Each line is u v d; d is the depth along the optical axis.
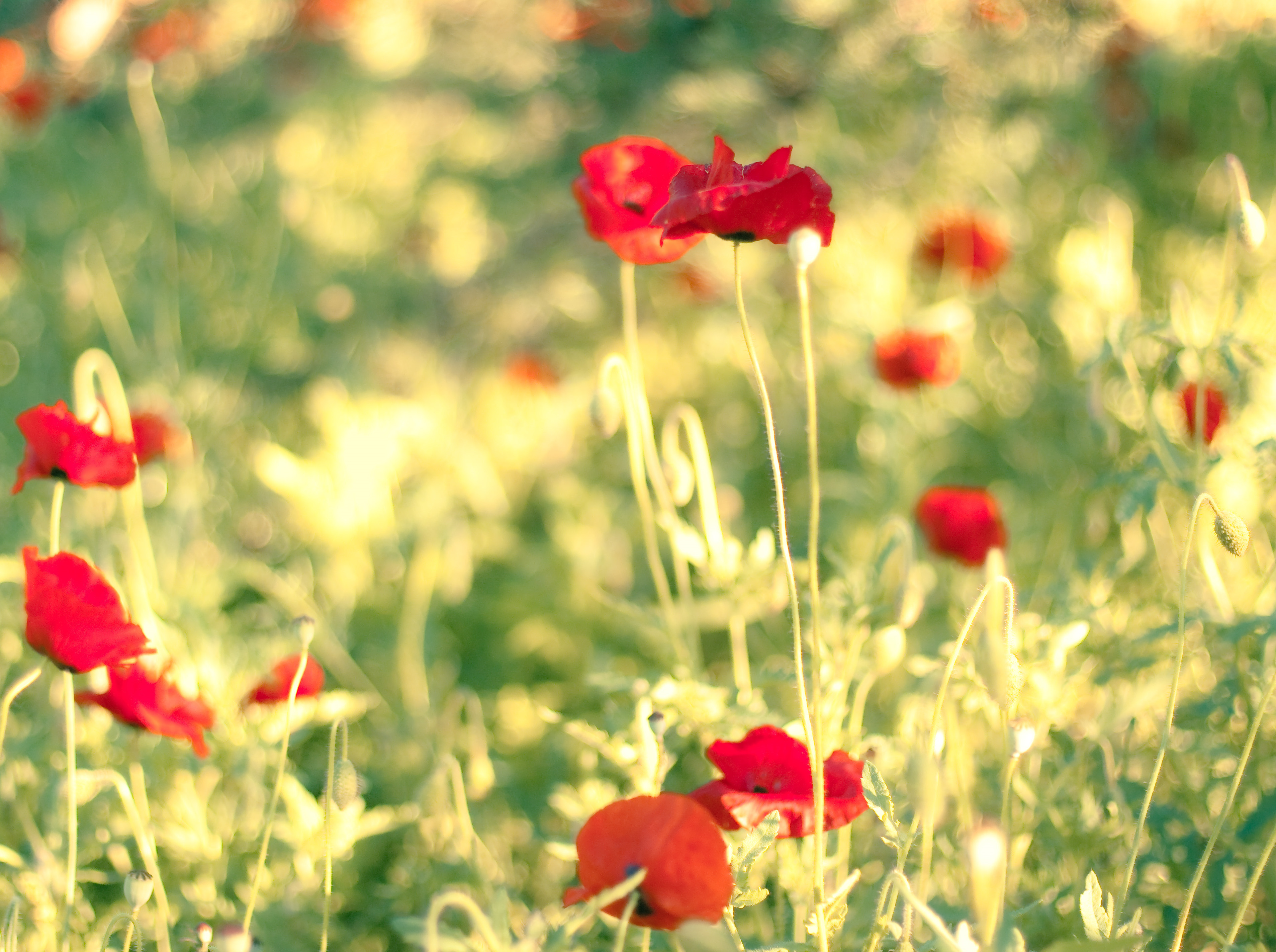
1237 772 3.37
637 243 3.50
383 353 6.67
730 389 5.65
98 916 3.58
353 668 4.12
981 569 3.71
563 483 4.77
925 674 3.53
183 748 3.59
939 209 5.68
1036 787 3.51
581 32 7.55
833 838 3.52
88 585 3.39
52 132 7.25
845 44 6.55
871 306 5.02
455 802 3.61
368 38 9.45
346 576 4.43
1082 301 4.61
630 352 3.53
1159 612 3.68
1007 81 6.27
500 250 7.77
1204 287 4.82
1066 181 5.96
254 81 8.75
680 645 3.56
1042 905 3.48
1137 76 6.36
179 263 6.60
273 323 6.54
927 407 4.66
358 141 8.22
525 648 4.34
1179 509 3.81
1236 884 3.53
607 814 3.32
